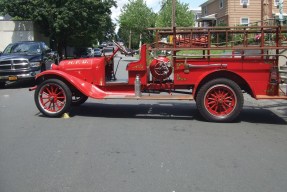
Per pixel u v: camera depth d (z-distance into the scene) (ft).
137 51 32.30
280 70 29.01
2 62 51.62
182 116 30.96
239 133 25.43
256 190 15.94
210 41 28.40
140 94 29.58
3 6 133.39
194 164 19.06
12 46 58.08
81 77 30.66
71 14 127.95
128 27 144.87
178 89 30.17
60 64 31.37
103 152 20.97
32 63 52.80
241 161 19.57
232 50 27.89
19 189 16.03
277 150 21.53
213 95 28.40
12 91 49.34
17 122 28.84
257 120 29.63
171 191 15.78
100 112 32.71
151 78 30.01
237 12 135.13
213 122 28.60
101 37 150.82
